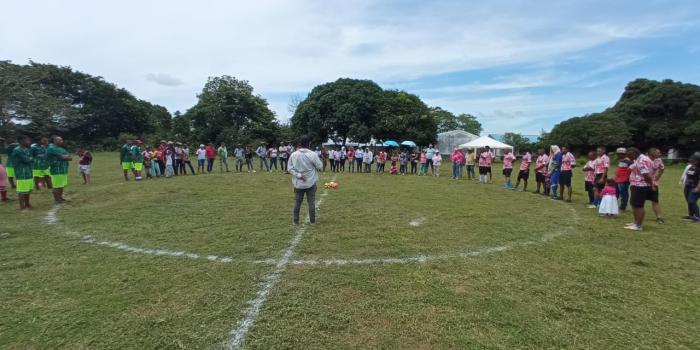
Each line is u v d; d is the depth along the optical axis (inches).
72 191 479.8
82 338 128.0
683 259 225.5
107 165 1016.2
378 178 714.2
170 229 277.0
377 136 1818.4
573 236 276.5
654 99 1738.4
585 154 1747.0
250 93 2226.9
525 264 209.0
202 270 191.9
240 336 130.3
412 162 872.3
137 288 168.6
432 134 1936.5
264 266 198.5
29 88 1776.6
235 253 219.9
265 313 146.6
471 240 256.7
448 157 2145.7
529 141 2196.1
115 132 2586.1
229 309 149.6
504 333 134.4
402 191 513.3
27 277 179.8
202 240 247.0
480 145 1523.1
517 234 276.8
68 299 156.8
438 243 247.1
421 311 149.6
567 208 404.5
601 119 1728.6
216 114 2084.2
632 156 374.6
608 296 167.9
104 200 408.5
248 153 875.4
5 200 398.6
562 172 461.4
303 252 223.1
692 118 1660.9
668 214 382.3
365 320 142.0
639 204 300.5
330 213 343.3
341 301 157.6
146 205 377.4
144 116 2743.6
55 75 2298.2
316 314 146.3
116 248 228.5
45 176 479.5
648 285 182.1
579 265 208.8
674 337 134.8
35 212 339.0
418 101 2030.0
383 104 1847.9
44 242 240.8
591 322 144.1
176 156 732.0
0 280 175.8
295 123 1935.3
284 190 496.7
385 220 315.9
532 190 575.8
